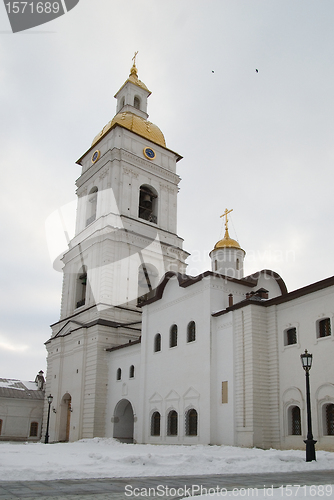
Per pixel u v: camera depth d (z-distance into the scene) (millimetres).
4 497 9125
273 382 26250
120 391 37625
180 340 32250
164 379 32906
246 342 27156
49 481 11805
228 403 27219
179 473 14148
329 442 22391
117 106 55375
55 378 44469
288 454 18781
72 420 40312
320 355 23922
